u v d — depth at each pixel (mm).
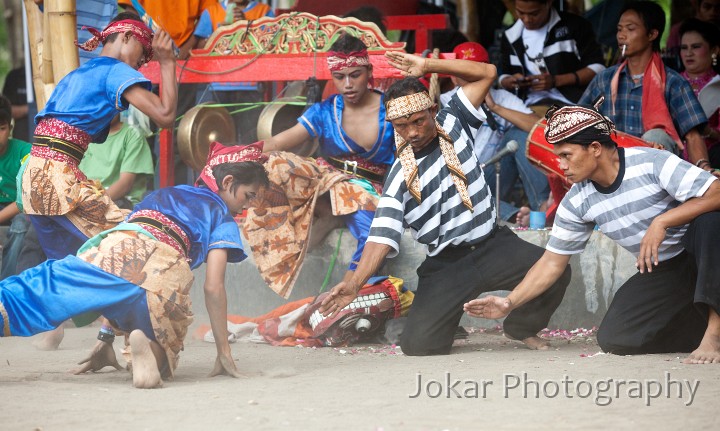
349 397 10367
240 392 10781
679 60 24531
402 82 14117
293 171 16062
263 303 18391
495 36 29484
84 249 11836
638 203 13180
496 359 13633
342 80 16672
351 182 16844
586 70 22281
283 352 15008
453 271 14695
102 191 14086
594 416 9188
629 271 16844
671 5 32656
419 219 14656
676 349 14102
